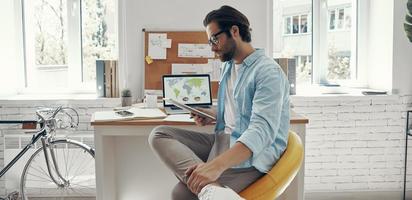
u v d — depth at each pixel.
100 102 3.71
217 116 2.15
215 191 1.53
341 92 3.97
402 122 3.88
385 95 3.81
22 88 4.05
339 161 3.90
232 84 2.07
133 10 3.72
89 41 4.03
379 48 3.98
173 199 1.91
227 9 1.91
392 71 3.81
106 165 2.97
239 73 1.93
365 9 4.11
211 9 3.75
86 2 3.99
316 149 3.88
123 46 3.74
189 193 1.87
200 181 1.59
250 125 1.71
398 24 3.78
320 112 3.84
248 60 1.91
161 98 3.62
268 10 3.77
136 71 3.77
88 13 4.00
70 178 3.69
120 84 3.77
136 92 3.79
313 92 4.03
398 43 3.79
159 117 2.76
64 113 3.60
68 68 4.04
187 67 3.73
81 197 3.76
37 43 4.07
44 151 3.38
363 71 4.17
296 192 2.75
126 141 3.28
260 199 1.77
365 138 3.89
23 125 3.35
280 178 1.78
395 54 3.79
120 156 3.29
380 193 3.93
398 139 3.90
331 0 4.11
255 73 1.83
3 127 3.76
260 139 1.66
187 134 2.06
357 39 4.17
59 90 4.06
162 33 3.72
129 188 3.34
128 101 3.47
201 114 2.24
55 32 4.05
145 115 2.79
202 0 3.73
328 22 4.13
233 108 2.04
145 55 3.73
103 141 2.81
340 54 4.18
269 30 3.78
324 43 4.13
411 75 3.83
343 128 3.87
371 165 3.92
